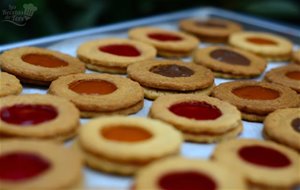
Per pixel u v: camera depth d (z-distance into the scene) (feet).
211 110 1.20
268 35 1.71
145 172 0.95
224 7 2.13
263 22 1.87
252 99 1.28
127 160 0.99
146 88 1.30
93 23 1.89
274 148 1.07
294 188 1.01
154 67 1.38
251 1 2.11
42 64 1.35
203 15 1.92
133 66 1.37
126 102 1.19
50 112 1.13
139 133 1.08
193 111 1.19
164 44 1.54
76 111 1.13
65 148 0.99
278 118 1.19
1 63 1.32
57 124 1.07
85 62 1.42
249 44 1.62
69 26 1.88
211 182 0.95
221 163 1.01
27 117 1.10
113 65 1.40
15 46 1.45
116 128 1.08
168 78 1.31
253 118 1.24
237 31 1.75
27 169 0.94
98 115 1.18
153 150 1.01
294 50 1.69
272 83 1.37
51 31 1.78
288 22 2.20
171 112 1.17
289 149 1.08
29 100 1.15
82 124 1.15
